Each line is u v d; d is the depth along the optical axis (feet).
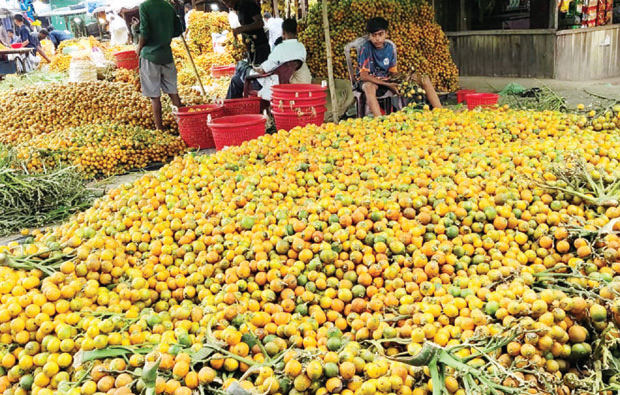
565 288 7.52
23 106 24.76
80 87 26.43
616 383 6.61
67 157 19.99
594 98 28.04
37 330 6.75
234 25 43.24
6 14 58.95
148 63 23.97
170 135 23.73
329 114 26.86
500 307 6.93
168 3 24.21
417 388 6.17
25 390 6.48
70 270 7.58
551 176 9.86
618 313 6.75
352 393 6.00
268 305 7.59
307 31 29.89
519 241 8.63
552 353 6.73
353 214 8.65
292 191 10.36
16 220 15.37
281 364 6.18
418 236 8.43
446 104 27.76
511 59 36.42
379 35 20.40
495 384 5.96
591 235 8.32
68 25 90.79
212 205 9.62
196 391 5.93
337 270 7.98
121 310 7.43
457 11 39.34
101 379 6.04
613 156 11.28
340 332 6.92
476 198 9.23
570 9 34.35
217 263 8.55
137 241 9.05
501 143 12.64
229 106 25.29
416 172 10.55
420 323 6.88
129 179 20.33
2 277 7.29
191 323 7.30
